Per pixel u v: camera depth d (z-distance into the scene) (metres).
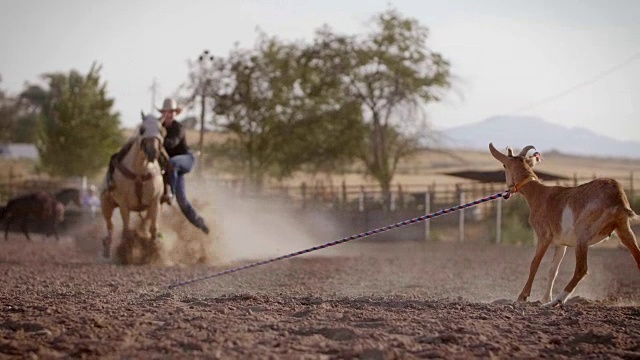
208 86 55.03
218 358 7.88
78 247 26.98
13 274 18.38
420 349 8.30
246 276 18.69
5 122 116.25
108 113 59.03
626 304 13.15
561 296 11.43
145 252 21.69
